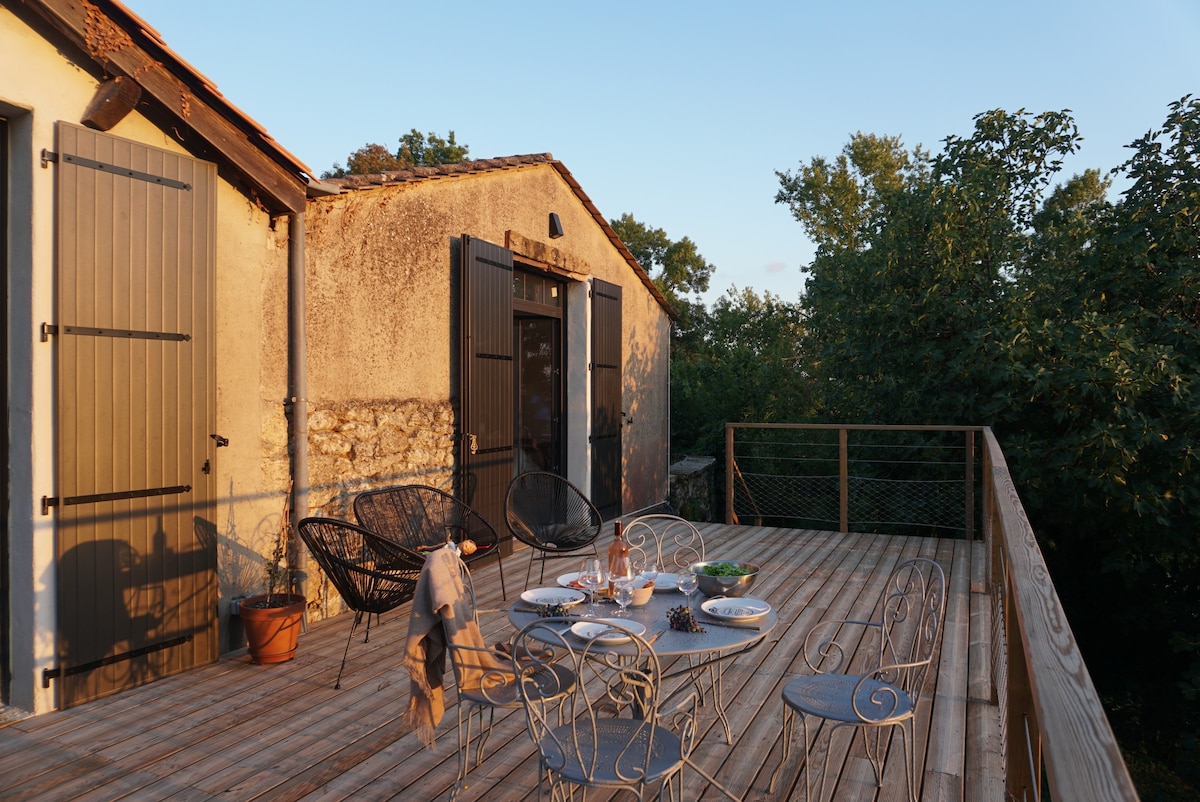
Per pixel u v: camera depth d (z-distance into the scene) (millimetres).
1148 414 7980
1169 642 8148
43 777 2945
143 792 2840
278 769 3021
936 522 9836
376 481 5434
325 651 4406
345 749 3193
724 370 13250
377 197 5438
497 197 6758
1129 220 8812
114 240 3721
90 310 3631
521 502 6113
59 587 3537
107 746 3205
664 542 7559
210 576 4184
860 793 2871
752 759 3141
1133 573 8352
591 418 8117
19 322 3508
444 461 6086
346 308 5199
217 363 4324
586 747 2428
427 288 5926
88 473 3631
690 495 11523
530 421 8094
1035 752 1853
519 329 8070
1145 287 8805
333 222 5094
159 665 3949
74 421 3576
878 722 2570
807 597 5523
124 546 3779
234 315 4422
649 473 9914
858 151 18938
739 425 8375
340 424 5148
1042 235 10188
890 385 9461
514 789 2877
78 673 3613
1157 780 8516
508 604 5250
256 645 4160
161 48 3750
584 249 8281
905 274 9648
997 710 3613
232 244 4410
